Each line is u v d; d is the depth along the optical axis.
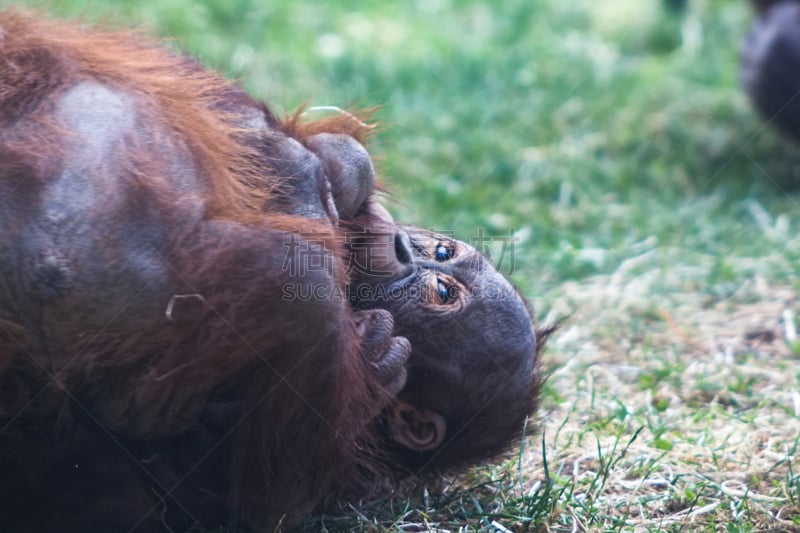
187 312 7.07
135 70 8.02
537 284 15.20
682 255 16.03
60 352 7.06
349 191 8.96
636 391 11.70
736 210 18.11
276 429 7.75
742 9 28.94
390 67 23.36
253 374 7.68
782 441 10.05
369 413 8.36
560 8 30.03
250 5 24.72
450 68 23.86
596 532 8.41
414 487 9.48
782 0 20.19
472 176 19.03
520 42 26.81
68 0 17.92
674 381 11.77
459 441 9.30
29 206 6.77
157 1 22.42
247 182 7.98
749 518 8.44
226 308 7.14
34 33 7.87
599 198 18.53
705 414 10.83
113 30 9.26
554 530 8.48
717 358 12.48
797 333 13.35
